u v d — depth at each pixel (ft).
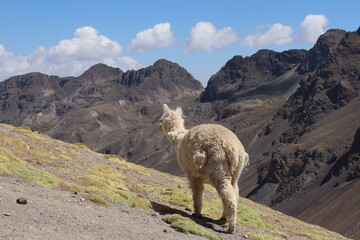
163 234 39.24
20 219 32.14
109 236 33.32
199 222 50.96
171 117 57.98
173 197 68.85
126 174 88.74
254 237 51.47
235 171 48.16
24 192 43.29
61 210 38.34
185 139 50.85
